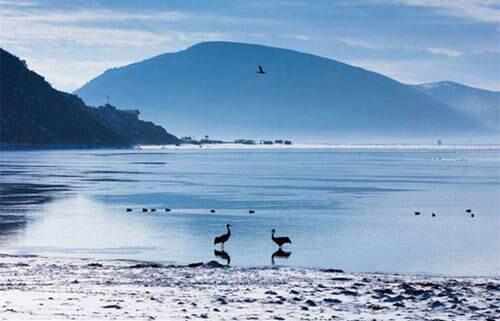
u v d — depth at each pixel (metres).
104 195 138.00
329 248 73.88
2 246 73.25
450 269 61.53
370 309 35.81
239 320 31.86
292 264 63.91
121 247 73.62
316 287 44.25
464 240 80.69
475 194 147.50
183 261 65.00
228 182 181.00
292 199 132.25
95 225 91.75
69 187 157.38
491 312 35.19
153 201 126.56
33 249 71.44
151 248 73.19
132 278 49.19
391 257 68.12
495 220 101.62
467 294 41.22
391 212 110.75
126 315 32.41
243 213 108.06
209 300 37.81
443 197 139.25
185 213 107.75
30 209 110.88
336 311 35.09
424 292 41.03
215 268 56.56
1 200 125.94
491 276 57.62
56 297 37.94
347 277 51.53
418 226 93.75
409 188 163.88
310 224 94.62
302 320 32.34
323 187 165.00
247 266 60.75
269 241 78.94
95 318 31.45
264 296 39.69
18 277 49.44
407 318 33.31
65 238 79.56
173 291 42.00
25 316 31.50
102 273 52.12
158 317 32.09
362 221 98.69
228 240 79.44
